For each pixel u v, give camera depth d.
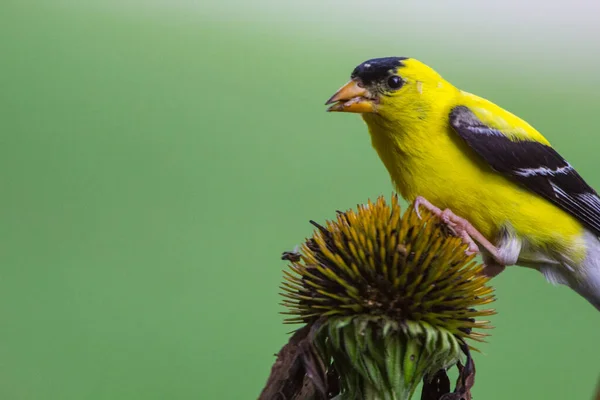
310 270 1.70
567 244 1.75
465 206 1.75
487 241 1.75
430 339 1.68
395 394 1.69
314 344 1.69
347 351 1.69
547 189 1.75
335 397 1.69
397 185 1.75
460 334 1.69
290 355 1.69
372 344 1.69
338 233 1.70
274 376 1.69
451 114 1.74
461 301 1.69
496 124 1.75
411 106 1.75
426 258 1.69
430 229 1.70
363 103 1.75
